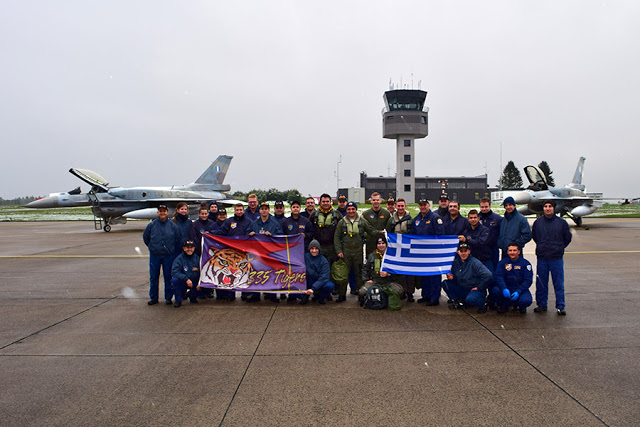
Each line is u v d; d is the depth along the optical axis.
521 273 6.37
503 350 4.84
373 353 4.80
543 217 6.45
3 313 6.70
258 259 7.41
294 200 7.91
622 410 3.44
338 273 7.30
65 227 30.70
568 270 10.37
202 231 7.80
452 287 6.81
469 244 6.82
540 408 3.49
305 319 6.27
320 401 3.66
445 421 3.30
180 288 7.04
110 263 12.30
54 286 8.93
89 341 5.30
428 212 7.55
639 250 14.30
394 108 68.12
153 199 27.06
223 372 4.30
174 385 4.00
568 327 5.71
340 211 8.58
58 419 3.39
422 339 5.28
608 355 4.65
